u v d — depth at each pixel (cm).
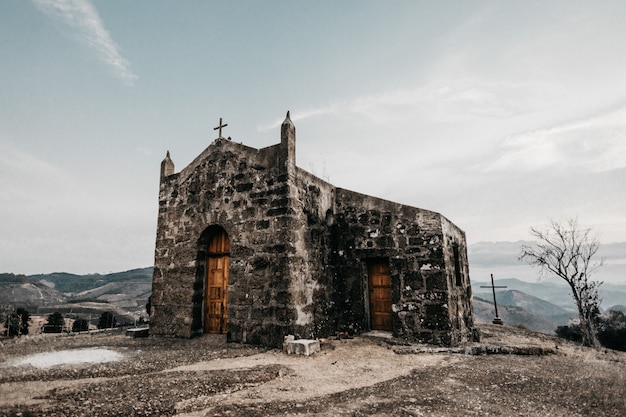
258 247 925
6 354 742
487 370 652
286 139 941
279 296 864
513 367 681
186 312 1002
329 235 1070
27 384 501
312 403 461
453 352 809
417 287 930
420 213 962
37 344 884
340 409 440
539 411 446
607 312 1720
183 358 710
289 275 864
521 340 1114
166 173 1195
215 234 1066
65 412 399
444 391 522
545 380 588
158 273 1099
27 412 393
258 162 980
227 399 465
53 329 1891
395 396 496
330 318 1004
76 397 450
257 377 569
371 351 816
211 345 882
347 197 1098
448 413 434
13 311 1847
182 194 1116
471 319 1162
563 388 545
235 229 977
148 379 540
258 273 909
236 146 1034
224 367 641
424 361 728
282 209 906
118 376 567
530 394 514
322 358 743
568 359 776
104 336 1056
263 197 947
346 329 1024
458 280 1049
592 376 620
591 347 1080
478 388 539
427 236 941
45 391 468
